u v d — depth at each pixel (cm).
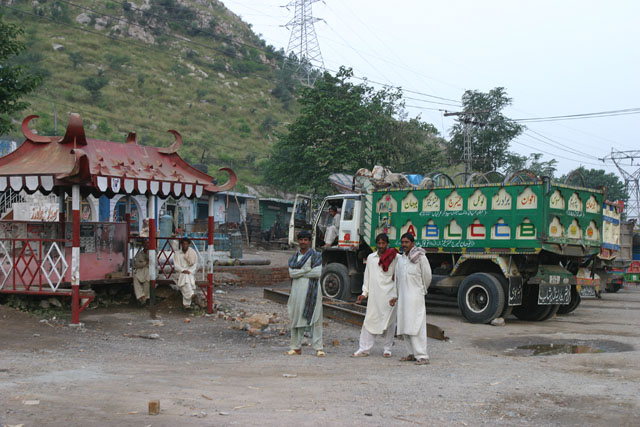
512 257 1285
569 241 1280
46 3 10344
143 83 8550
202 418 469
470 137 4056
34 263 1129
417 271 791
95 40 9625
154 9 11581
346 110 3259
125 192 1090
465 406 539
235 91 9762
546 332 1167
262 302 1413
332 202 1602
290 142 3353
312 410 509
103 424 441
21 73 1733
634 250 2394
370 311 835
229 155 6600
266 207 4466
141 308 1232
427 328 1059
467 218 1323
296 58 9375
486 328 1221
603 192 1387
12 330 919
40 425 433
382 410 518
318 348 841
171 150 1241
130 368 695
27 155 1092
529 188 1245
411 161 3591
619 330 1202
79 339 900
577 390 609
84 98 7212
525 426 478
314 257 834
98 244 1230
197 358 805
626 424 486
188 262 1213
